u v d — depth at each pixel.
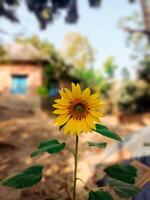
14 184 2.09
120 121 11.29
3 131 6.18
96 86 22.00
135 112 18.95
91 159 4.62
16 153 4.62
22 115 9.89
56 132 6.59
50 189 3.36
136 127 10.33
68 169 4.14
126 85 19.92
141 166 3.70
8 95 15.77
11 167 4.02
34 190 3.25
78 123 1.97
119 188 2.17
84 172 4.07
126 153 4.52
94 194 2.14
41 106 15.27
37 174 2.16
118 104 19.08
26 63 19.84
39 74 19.92
